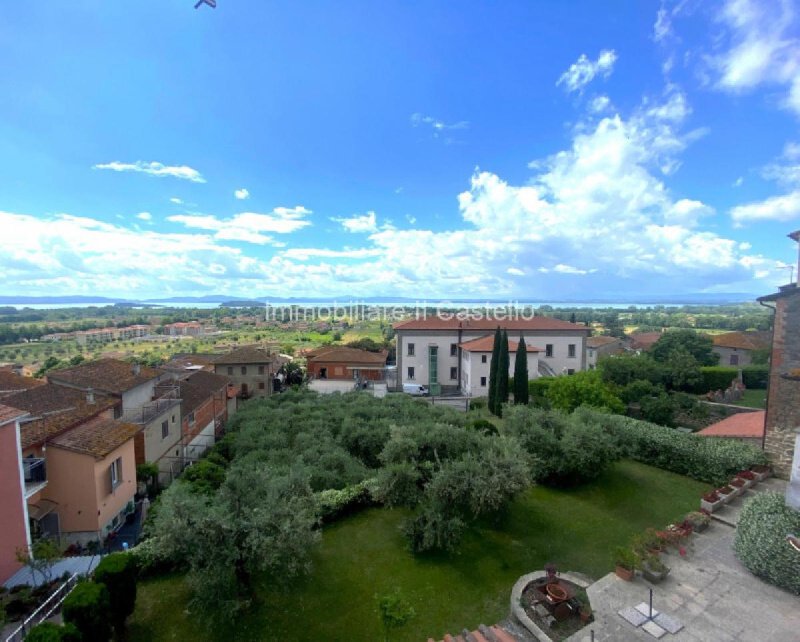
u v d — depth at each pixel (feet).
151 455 68.85
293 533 29.55
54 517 47.06
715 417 98.27
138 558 35.29
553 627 28.58
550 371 148.77
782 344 48.80
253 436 80.74
